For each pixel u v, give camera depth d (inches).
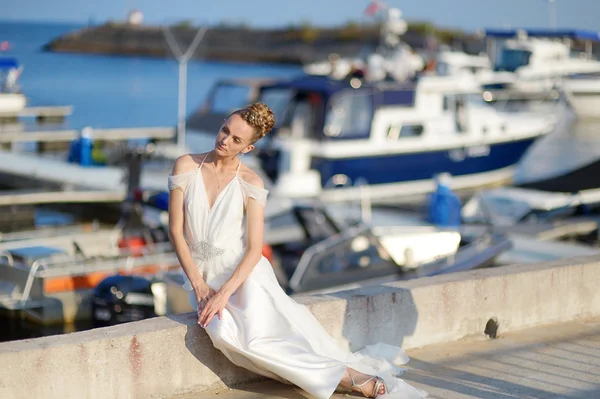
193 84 2979.8
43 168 850.8
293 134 912.9
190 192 223.0
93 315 545.6
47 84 2628.0
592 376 252.4
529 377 250.5
